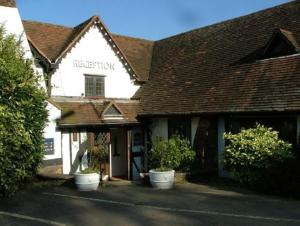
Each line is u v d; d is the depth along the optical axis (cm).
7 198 1234
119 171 2002
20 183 1362
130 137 1936
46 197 1255
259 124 1428
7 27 1648
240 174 1381
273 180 1259
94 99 1920
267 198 1198
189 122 1780
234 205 1092
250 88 1555
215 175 1644
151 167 1645
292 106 1332
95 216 995
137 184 1568
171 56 2250
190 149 1633
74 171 1722
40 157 1338
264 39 1777
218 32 2130
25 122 1250
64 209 1078
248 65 1692
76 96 1859
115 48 2011
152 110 1895
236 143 1395
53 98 1753
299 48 1547
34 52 1766
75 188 1428
